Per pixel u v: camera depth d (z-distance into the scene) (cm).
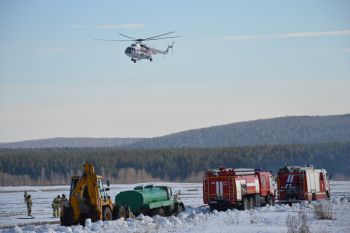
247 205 14488
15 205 19612
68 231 9369
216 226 10100
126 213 11419
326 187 17425
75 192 10675
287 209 13675
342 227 9594
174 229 9731
